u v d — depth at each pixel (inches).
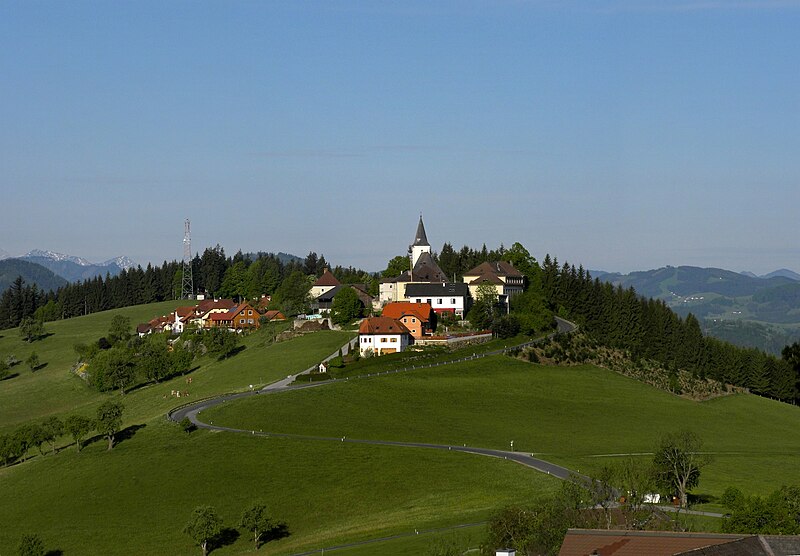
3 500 6820.9
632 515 4520.2
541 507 4635.8
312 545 5285.4
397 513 5856.3
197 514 5625.0
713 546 3390.7
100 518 6250.0
